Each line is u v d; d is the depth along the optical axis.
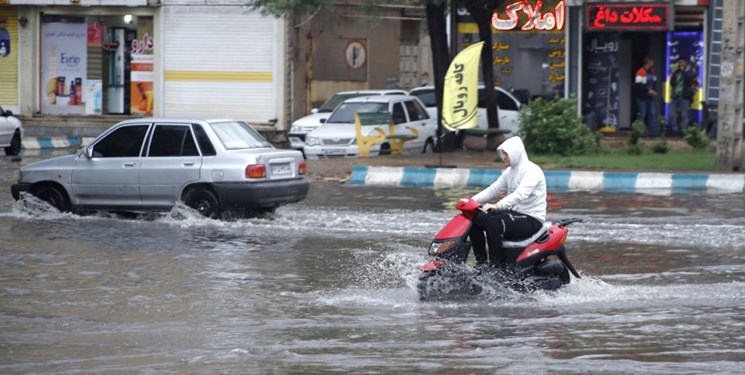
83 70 78.31
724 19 46.59
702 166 48.91
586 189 44.44
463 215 22.95
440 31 59.56
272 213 37.34
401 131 59.81
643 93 67.94
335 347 19.00
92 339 19.83
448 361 17.84
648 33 68.12
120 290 24.45
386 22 80.69
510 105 65.75
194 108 76.00
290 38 74.19
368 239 31.73
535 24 68.50
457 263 22.75
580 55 68.62
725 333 19.70
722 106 46.69
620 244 30.27
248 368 17.59
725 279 25.11
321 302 23.02
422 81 84.56
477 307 22.31
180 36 75.81
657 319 20.92
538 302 22.66
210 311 22.19
